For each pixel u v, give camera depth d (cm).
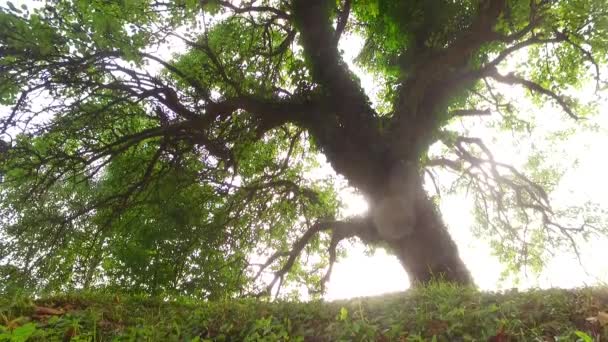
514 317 376
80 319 451
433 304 469
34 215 1193
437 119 1414
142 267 1354
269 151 1902
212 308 580
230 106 1312
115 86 1184
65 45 1029
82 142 1216
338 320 450
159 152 1285
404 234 1261
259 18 1695
